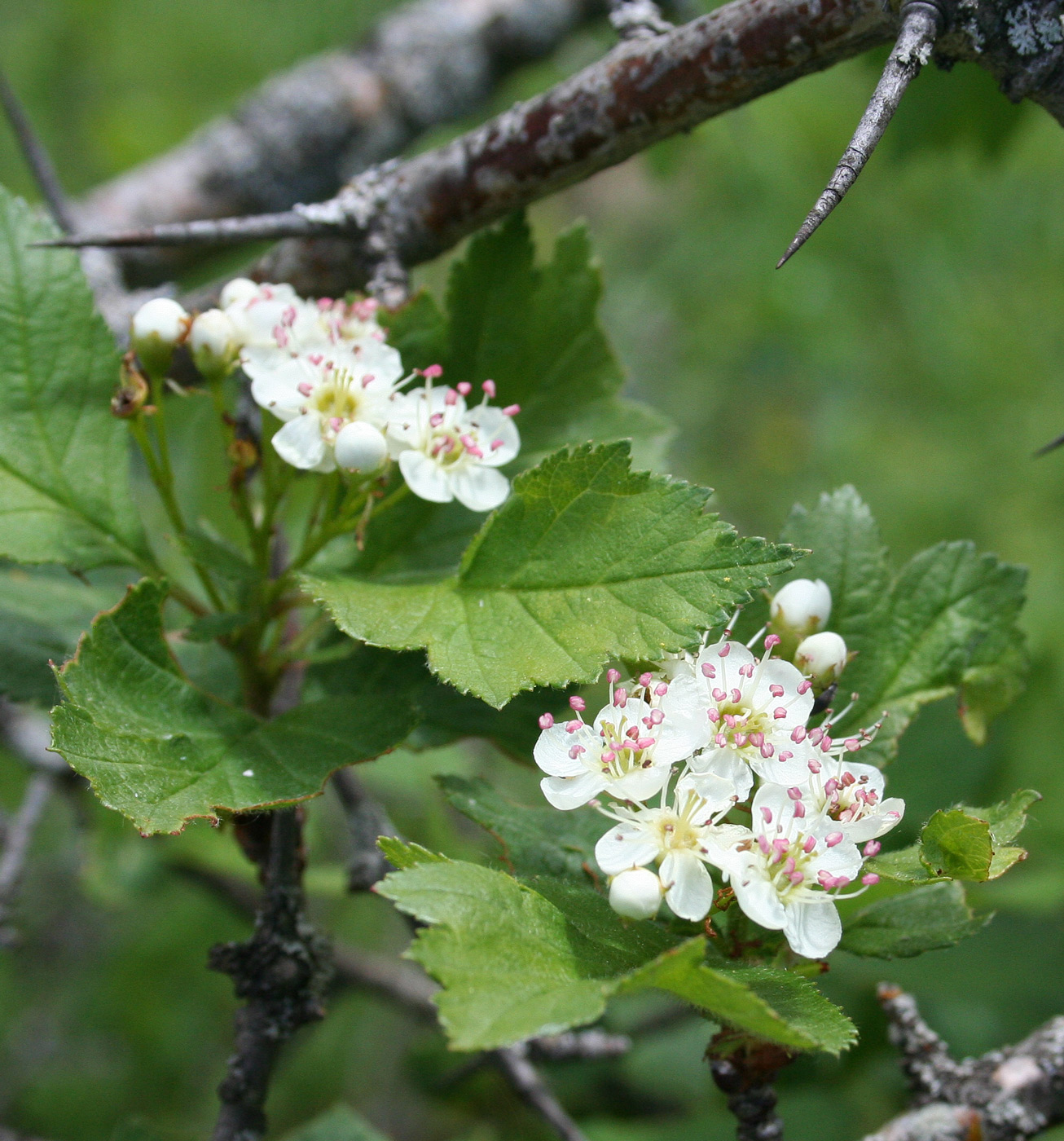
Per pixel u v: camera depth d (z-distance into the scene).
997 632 0.45
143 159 0.88
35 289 0.46
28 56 0.95
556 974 0.39
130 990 0.75
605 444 0.42
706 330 0.91
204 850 0.58
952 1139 0.45
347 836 0.72
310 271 0.49
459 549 0.46
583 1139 0.50
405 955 0.39
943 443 0.89
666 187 0.84
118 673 0.42
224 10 0.94
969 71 0.57
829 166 0.79
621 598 0.42
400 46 0.72
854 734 0.45
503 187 0.46
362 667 0.46
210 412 0.53
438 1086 0.55
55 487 0.45
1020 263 0.91
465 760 0.65
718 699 0.41
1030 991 0.56
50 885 0.78
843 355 0.90
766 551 0.41
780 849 0.40
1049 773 0.57
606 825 0.44
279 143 0.70
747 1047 0.42
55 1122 0.73
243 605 0.46
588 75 0.45
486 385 0.44
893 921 0.43
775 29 0.43
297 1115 0.74
